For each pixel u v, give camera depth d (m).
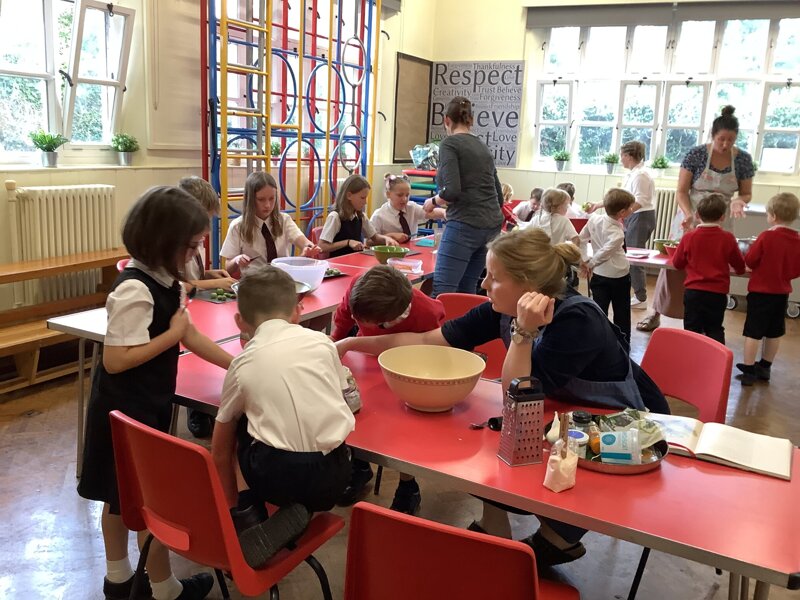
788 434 3.45
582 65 7.44
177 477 1.37
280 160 5.29
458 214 3.59
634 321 5.57
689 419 1.65
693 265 3.95
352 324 2.33
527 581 1.03
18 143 4.07
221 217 4.53
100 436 1.70
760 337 4.13
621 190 4.31
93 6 4.16
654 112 7.25
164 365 1.69
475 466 1.41
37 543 2.27
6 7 3.84
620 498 1.29
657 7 6.80
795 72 6.68
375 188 7.18
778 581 1.08
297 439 1.46
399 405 1.73
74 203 3.94
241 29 4.70
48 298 3.96
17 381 3.49
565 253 1.73
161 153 4.75
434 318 2.19
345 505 2.57
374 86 6.13
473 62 7.71
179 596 1.92
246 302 1.61
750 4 6.48
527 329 1.59
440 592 1.11
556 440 1.50
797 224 5.54
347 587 1.19
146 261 1.61
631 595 2.01
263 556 1.42
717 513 1.25
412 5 7.34
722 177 4.56
